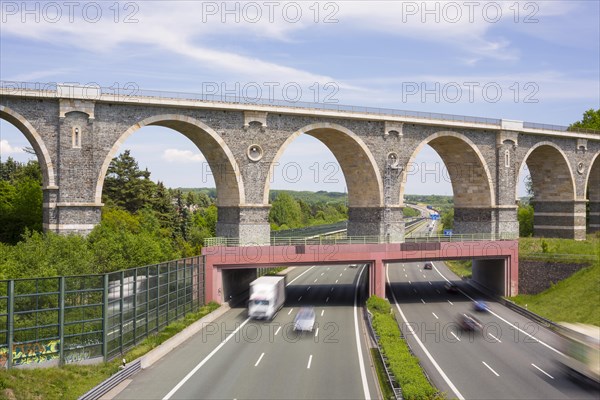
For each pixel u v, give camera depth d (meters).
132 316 39.75
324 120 61.69
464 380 34.53
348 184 68.44
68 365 34.09
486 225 72.81
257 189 58.84
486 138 71.94
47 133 49.31
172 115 54.47
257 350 40.22
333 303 59.62
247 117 57.81
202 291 53.91
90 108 50.34
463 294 67.75
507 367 37.44
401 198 66.25
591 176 91.56
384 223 65.12
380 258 58.66
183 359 37.97
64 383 31.66
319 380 33.34
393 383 31.84
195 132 57.44
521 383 34.00
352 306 57.94
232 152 57.53
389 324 44.16
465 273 87.56
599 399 31.22
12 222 63.44
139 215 89.44
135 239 53.19
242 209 58.22
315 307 57.38
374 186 65.38
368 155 64.06
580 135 80.19
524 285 65.56
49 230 49.28
